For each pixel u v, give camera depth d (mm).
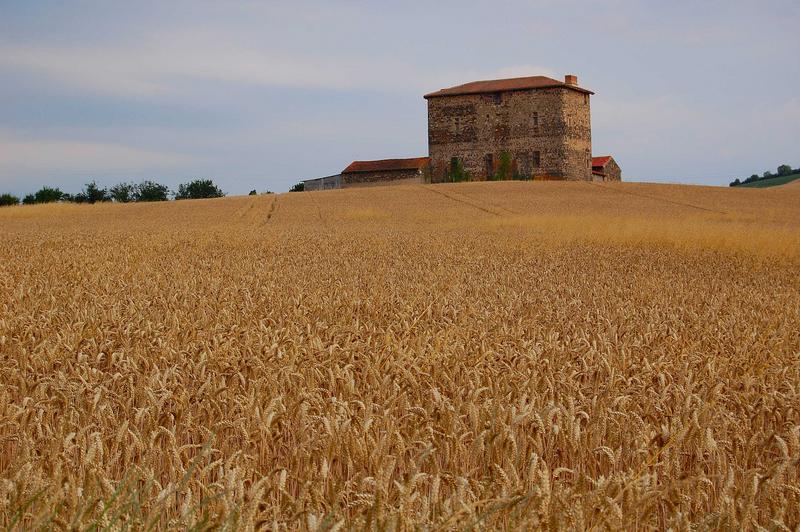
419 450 4637
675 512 3959
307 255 23484
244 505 3566
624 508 3834
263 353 7004
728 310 11664
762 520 3941
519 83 100312
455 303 11312
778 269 21500
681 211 60812
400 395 5375
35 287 12789
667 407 5465
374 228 41531
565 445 4848
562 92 96438
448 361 6598
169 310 9672
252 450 4852
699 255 25516
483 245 28625
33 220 54125
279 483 3729
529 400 5516
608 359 6875
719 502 3738
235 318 9320
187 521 3557
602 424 4902
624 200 70250
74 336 7438
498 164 99125
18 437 4484
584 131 101250
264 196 78875
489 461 4438
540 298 12703
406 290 13523
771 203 69438
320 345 6949
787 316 11227
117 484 4039
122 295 12180
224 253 23875
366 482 3633
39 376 6094
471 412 4863
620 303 12000
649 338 8422
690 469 4742
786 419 5496
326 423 4441
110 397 5672
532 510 3426
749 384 6102
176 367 6445
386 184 103375
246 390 5891
